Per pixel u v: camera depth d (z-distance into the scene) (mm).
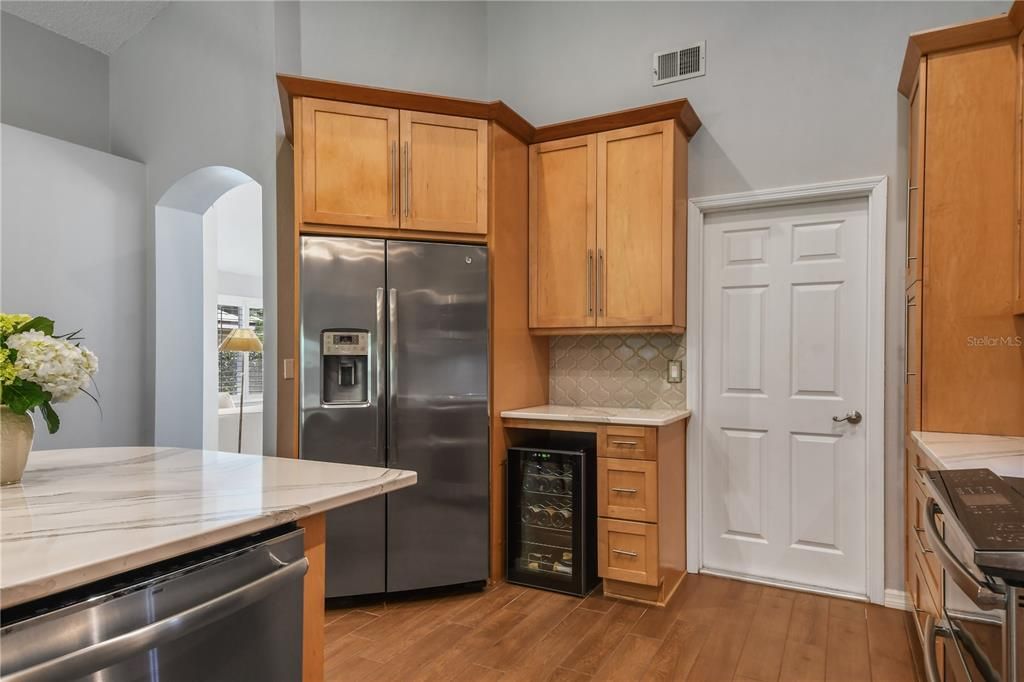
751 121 3125
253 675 1179
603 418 2887
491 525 3051
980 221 2191
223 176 3760
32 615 833
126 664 941
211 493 1312
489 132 3074
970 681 1168
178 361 4148
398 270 2891
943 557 1200
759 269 3143
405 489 2877
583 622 2639
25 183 3447
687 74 3295
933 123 2258
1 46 3703
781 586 3053
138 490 1336
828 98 2953
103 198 3809
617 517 2871
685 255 3242
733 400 3193
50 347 1424
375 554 2826
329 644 2439
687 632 2537
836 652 2357
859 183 2855
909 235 2586
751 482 3148
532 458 3064
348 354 2820
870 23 2873
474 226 3033
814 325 3018
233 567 1115
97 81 4184
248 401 7754
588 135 3234
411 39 3729
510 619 2672
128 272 3943
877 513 2811
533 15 3797
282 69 3371
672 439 3043
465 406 2986
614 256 3158
